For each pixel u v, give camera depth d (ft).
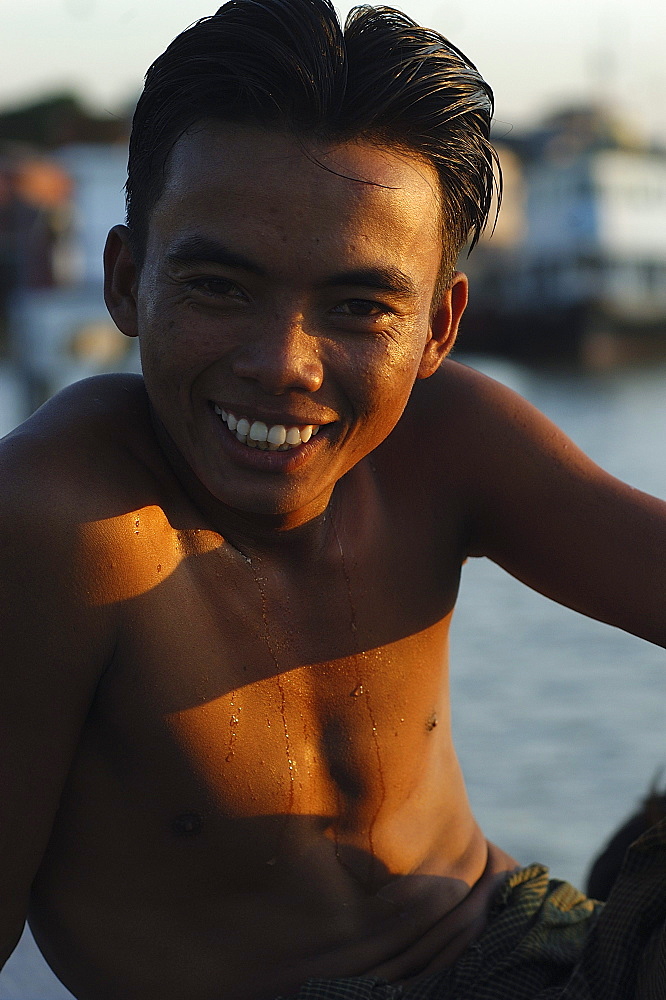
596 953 5.53
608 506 5.93
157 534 4.99
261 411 4.66
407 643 5.63
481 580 49.62
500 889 5.99
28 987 6.99
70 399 5.17
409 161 4.75
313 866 5.30
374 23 4.77
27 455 4.84
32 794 4.89
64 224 121.70
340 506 5.49
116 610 4.84
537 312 167.22
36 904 5.47
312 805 5.29
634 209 170.91
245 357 4.62
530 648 38.45
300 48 4.49
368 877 5.44
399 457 5.83
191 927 5.22
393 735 5.54
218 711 5.05
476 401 6.00
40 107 188.96
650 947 5.30
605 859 7.71
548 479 5.95
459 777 6.13
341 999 5.15
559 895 6.06
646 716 31.22
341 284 4.60
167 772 4.99
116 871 5.18
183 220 4.60
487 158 5.20
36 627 4.74
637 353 172.45
